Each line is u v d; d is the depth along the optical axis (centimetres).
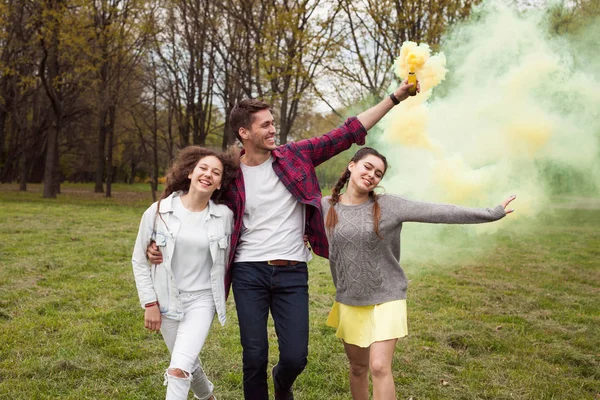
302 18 1407
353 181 295
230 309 539
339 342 444
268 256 288
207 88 2111
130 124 2961
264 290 290
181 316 284
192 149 293
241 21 1647
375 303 289
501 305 587
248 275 288
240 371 381
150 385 351
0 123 3064
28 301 539
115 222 1269
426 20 1199
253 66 1661
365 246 287
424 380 374
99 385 350
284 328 286
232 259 292
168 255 280
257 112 292
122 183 5400
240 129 295
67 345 417
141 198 2594
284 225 293
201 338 277
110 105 2298
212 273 286
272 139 295
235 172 294
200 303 287
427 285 677
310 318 514
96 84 2272
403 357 414
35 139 2786
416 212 285
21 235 969
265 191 294
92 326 466
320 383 364
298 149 306
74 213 1452
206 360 399
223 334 458
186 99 2131
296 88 1497
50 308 518
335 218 295
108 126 2498
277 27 1378
